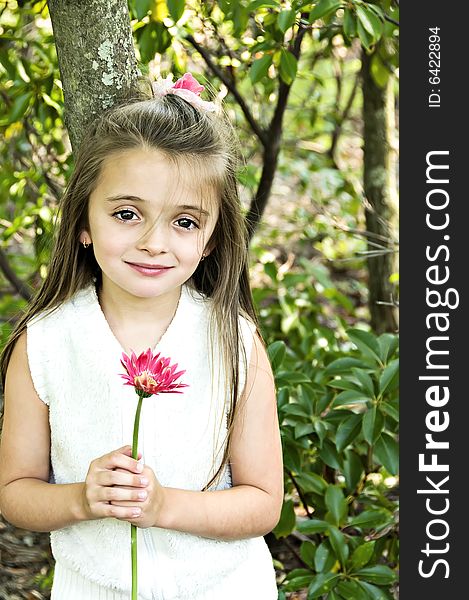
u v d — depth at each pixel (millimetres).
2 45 2795
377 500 2828
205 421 1708
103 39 1845
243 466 1746
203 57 2760
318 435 2555
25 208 3303
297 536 2898
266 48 2451
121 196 1593
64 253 1740
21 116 2725
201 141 1630
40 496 1674
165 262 1613
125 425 1678
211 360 1728
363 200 3549
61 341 1728
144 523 1579
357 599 2348
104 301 1751
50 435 1760
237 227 1752
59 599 1769
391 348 2662
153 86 1762
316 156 5094
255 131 2918
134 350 1716
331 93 5570
